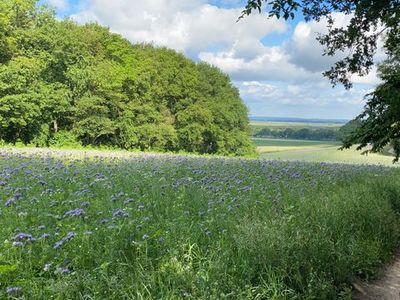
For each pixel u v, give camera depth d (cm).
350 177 1781
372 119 1048
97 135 5434
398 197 1297
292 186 1297
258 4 743
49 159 1672
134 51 6162
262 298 526
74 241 579
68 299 441
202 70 7400
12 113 4456
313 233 729
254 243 629
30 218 707
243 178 1427
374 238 869
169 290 485
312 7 1250
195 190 1082
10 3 4656
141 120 5775
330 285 597
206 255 595
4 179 1059
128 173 1368
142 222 689
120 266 510
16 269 486
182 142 6656
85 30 5812
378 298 646
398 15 1059
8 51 4603
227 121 7275
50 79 5094
